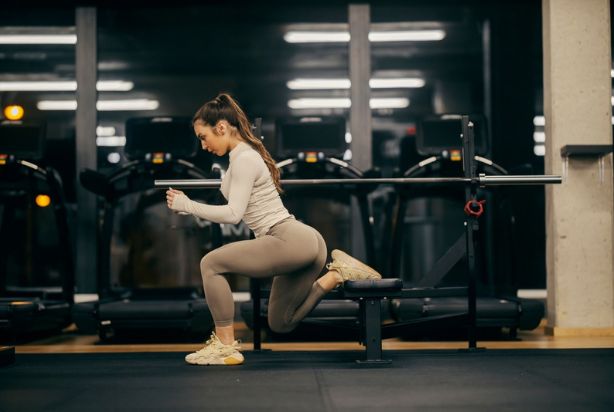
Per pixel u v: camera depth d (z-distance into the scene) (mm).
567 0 4914
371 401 2379
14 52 6691
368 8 5922
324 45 7199
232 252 3158
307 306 3260
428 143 5484
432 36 6797
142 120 5395
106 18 6375
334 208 6098
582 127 4887
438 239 6305
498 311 4617
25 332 4750
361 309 3479
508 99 6465
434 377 2895
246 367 3211
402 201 5293
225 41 7090
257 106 7211
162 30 6754
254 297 3877
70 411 2238
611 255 4848
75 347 4465
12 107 6625
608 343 4375
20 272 6156
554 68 4898
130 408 2281
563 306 4840
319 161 5203
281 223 3164
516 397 2438
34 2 5891
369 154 5887
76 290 5867
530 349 3807
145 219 5855
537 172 6426
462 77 6914
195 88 7062
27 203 5625
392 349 3924
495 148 6453
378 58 7000
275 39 7047
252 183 3113
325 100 7273
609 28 4922
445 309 4648
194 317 4688
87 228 5867
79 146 5891
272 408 2270
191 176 5543
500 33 6461
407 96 6961
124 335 5086
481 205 3773
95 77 5934
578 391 2549
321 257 3197
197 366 3262
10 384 2773
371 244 5312
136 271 5832
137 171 5418
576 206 4848
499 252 6078
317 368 3168
